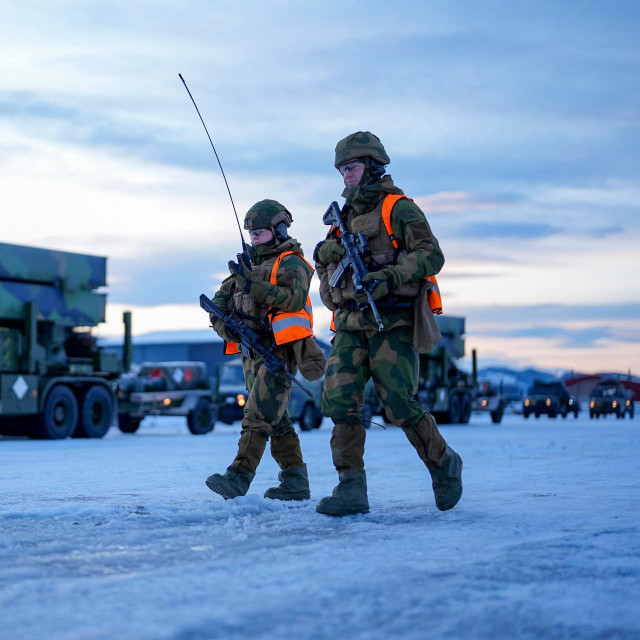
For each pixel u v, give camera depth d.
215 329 5.40
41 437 17.72
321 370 5.24
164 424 32.06
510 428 22.64
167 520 4.28
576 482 6.66
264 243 5.35
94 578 2.91
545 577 2.94
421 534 3.87
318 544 3.58
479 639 2.24
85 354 18.80
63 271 18.12
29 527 4.06
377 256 4.67
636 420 35.50
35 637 2.21
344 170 4.81
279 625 2.33
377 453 11.02
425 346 4.62
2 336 17.05
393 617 2.42
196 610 2.47
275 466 8.38
